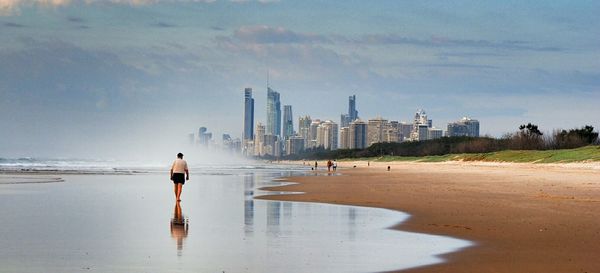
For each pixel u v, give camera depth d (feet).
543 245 58.18
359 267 48.26
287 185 179.83
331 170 408.67
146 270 47.16
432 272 45.57
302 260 51.65
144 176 249.55
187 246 59.36
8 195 128.26
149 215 88.53
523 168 368.68
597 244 58.54
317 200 118.01
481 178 234.58
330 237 65.98
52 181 194.90
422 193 137.69
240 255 54.24
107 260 51.39
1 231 69.67
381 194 135.03
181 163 108.58
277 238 65.26
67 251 56.03
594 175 241.35
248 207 102.99
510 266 47.57
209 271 46.88
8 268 47.73
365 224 78.13
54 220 81.10
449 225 75.05
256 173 326.24
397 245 59.88
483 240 61.93
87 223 77.97
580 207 97.40
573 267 47.01
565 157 384.47
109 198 121.39
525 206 100.07
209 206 104.53
